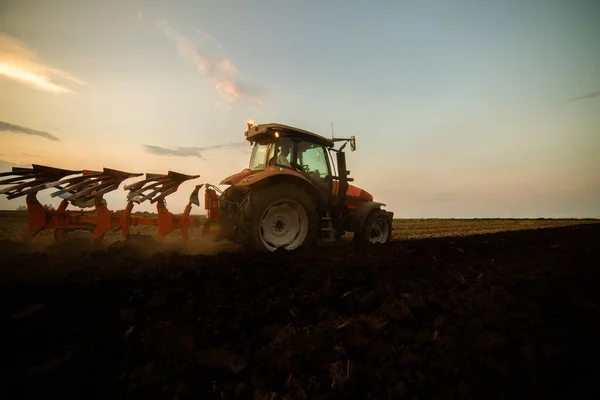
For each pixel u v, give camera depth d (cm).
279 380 144
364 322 204
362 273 314
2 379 134
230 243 570
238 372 144
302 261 363
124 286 242
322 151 625
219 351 163
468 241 607
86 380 137
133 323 189
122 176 485
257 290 259
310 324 204
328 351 167
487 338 180
